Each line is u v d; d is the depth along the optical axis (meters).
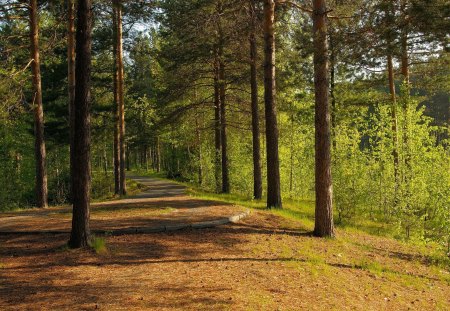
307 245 10.11
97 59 26.52
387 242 13.03
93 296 5.61
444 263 11.12
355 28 10.95
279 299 6.11
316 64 10.69
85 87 7.82
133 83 34.97
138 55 24.03
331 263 8.98
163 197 19.03
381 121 17.98
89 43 7.81
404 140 17.36
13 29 18.28
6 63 16.16
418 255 11.82
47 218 12.00
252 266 7.79
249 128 23.25
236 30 16.94
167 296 5.73
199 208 13.52
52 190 35.09
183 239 9.47
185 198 17.86
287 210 15.23
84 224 8.16
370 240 12.84
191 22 16.69
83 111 7.89
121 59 22.20
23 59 19.97
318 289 6.95
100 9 11.00
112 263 7.37
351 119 20.05
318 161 11.23
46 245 8.48
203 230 10.47
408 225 14.12
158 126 23.92
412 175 16.03
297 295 6.45
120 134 22.55
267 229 11.37
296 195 28.61
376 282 8.22
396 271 9.56
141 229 9.85
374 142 18.22
